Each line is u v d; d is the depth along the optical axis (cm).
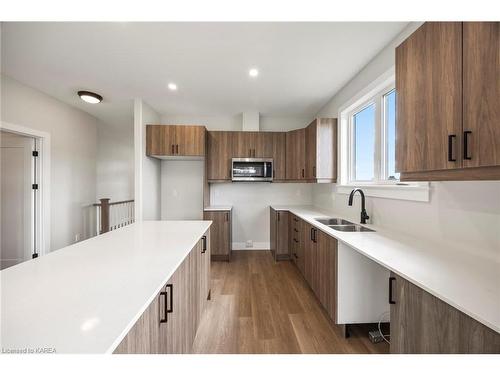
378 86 239
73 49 231
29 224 352
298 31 202
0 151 349
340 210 325
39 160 354
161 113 439
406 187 193
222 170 412
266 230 462
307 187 464
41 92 346
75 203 429
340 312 195
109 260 129
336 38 211
